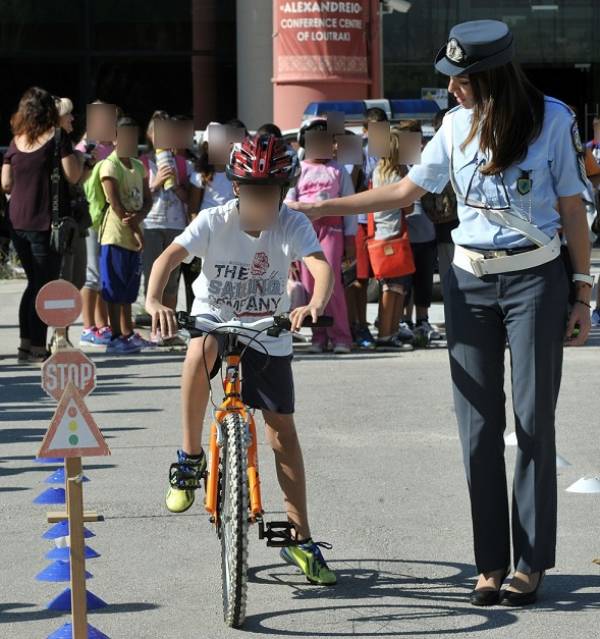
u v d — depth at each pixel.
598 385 25.08
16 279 48.78
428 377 26.16
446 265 29.30
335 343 29.23
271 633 12.17
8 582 13.74
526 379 12.64
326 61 53.16
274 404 13.06
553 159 12.48
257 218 12.79
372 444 20.06
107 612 12.78
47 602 13.11
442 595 13.20
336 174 27.39
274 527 13.52
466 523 15.73
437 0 69.50
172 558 14.46
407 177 13.28
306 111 42.94
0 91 71.12
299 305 26.09
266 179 12.65
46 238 27.05
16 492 17.41
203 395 13.20
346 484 17.59
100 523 15.81
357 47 53.66
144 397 24.12
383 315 29.83
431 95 54.50
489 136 12.37
